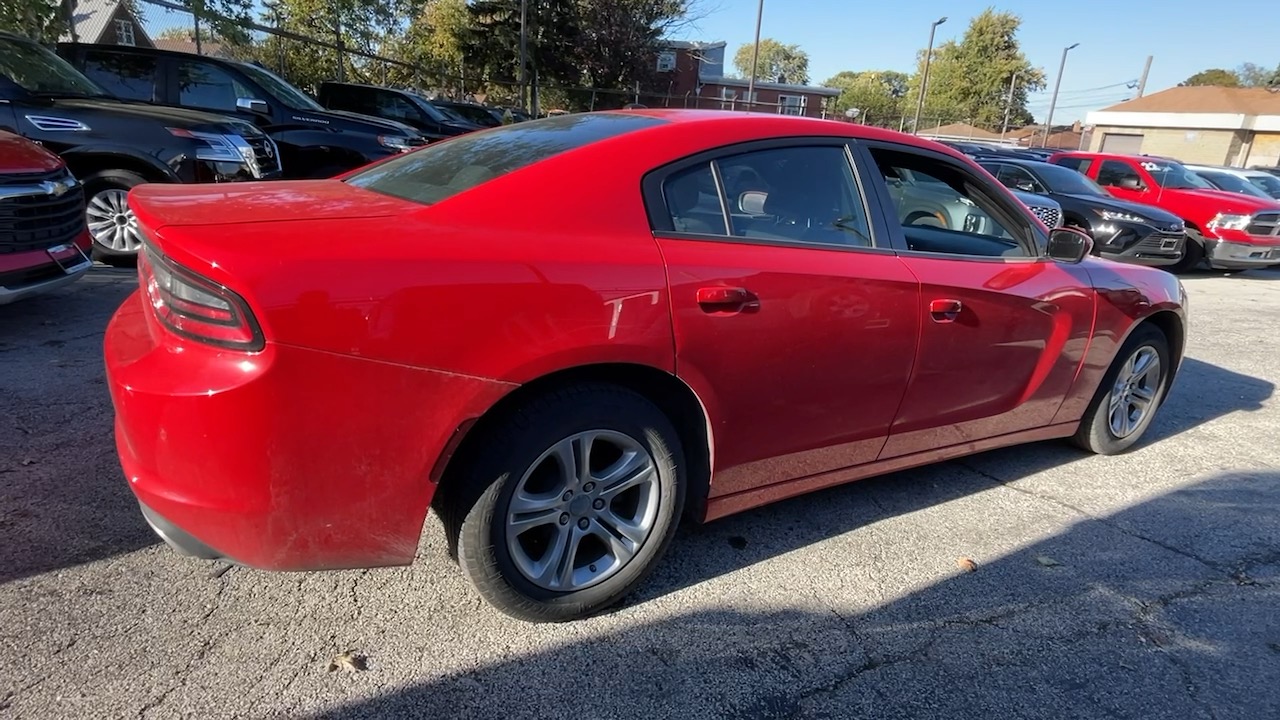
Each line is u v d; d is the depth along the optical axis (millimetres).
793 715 2119
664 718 2074
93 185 6258
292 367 1792
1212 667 2447
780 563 2865
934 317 2906
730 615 2531
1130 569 3008
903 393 2934
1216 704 2283
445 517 2252
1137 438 4242
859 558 2943
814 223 2727
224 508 1863
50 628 2205
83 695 1977
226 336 1782
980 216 3375
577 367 2215
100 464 3146
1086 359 3676
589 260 2178
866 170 2918
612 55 32406
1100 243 10680
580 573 2416
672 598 2602
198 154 6434
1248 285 11422
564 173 2320
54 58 6812
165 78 8438
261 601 2418
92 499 2885
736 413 2508
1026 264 3387
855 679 2275
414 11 30266
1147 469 4043
